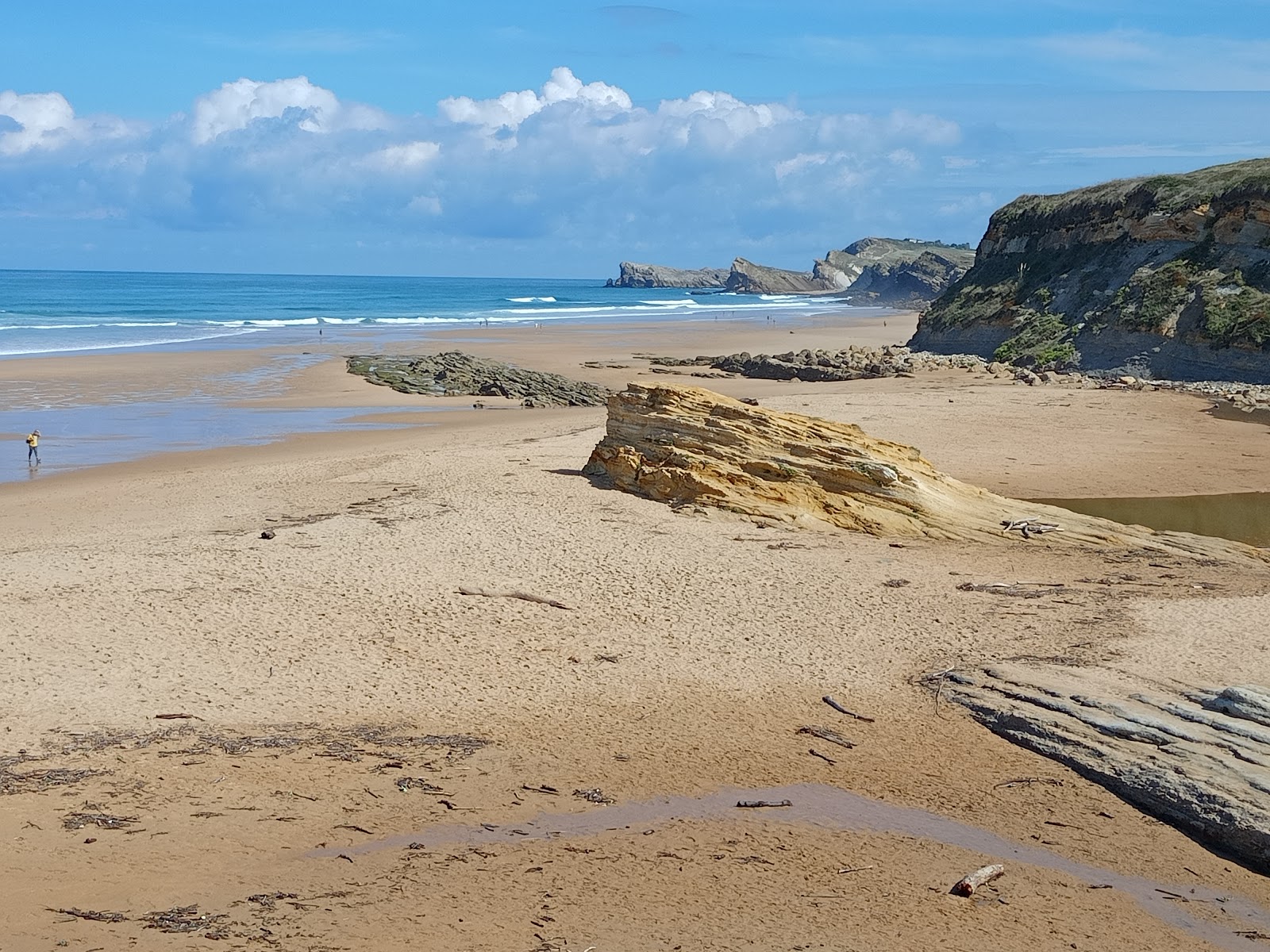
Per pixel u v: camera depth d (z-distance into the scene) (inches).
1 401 1765.5
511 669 612.4
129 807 447.8
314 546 843.4
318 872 402.3
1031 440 1465.3
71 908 367.9
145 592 717.9
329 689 578.2
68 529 918.4
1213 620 691.4
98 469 1221.7
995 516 965.8
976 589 767.7
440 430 1562.5
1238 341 1968.5
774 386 2139.5
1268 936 384.5
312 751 507.2
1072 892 407.8
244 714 544.1
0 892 377.4
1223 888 417.7
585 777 492.1
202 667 598.2
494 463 1217.4
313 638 645.9
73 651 612.7
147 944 345.7
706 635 670.5
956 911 390.0
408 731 533.6
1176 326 2102.6
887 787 490.6
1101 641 650.2
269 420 1641.2
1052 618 701.9
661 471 1035.3
